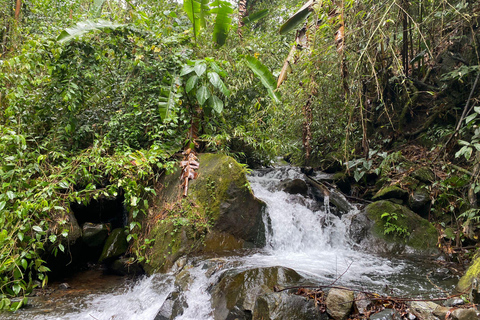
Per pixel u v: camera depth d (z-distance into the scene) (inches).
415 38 275.0
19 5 254.7
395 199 237.3
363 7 211.3
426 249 204.2
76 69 196.2
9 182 159.0
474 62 234.7
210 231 189.3
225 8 219.6
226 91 200.8
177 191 196.4
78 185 203.5
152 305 143.2
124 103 223.1
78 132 211.5
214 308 133.0
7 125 186.4
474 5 224.4
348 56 219.8
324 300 125.0
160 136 204.4
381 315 115.2
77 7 285.9
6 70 184.9
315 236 221.3
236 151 281.7
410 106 275.4
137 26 212.2
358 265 179.6
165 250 175.5
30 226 153.9
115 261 191.9
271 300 118.3
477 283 123.3
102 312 141.7
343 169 294.4
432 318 112.4
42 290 163.6
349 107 232.1
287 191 250.7
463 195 211.2
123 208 226.8
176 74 213.6
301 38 221.9
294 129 299.7
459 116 239.3
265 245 207.3
